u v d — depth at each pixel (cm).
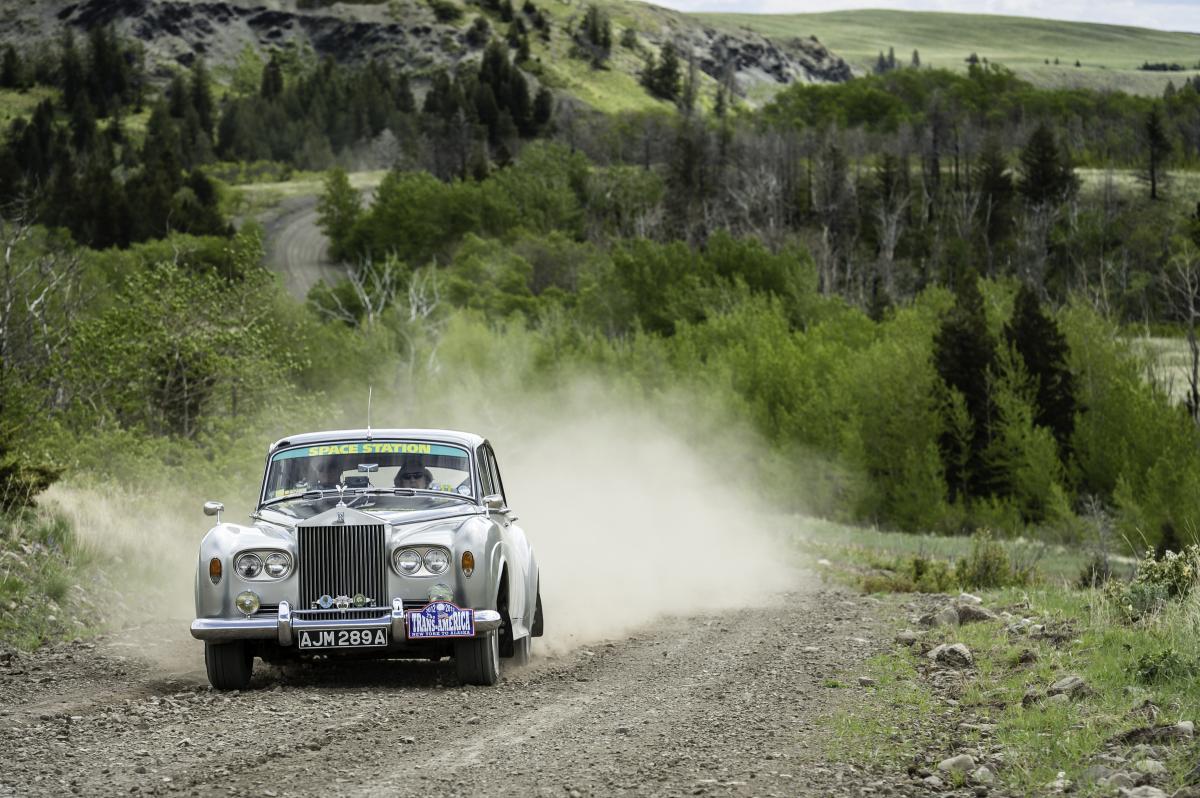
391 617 2439
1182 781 1644
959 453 12781
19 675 2723
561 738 2016
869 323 17175
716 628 3612
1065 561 8206
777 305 18650
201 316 7450
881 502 12681
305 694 2423
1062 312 13850
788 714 2236
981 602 4000
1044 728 2012
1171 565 3212
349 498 2675
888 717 2192
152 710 2236
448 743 1973
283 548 2466
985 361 13100
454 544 2489
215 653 2472
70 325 7288
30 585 3550
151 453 5941
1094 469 11750
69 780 1725
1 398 5822
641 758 1877
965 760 1794
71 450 5841
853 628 3559
